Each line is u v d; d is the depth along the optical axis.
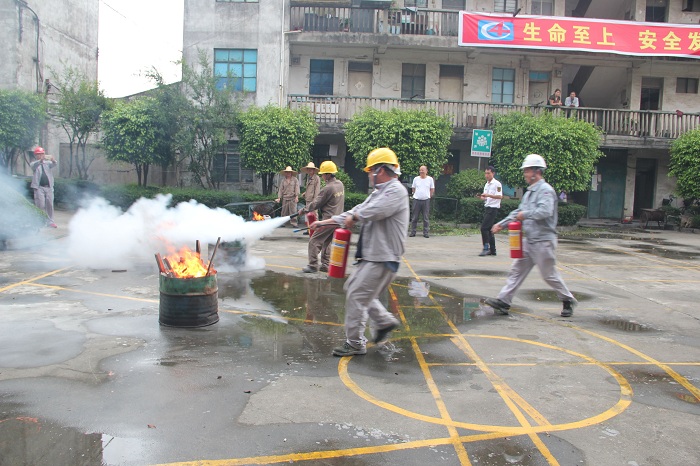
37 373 4.33
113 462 3.11
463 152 22.67
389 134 17.94
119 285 7.49
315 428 3.60
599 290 8.45
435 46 20.92
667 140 21.33
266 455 3.25
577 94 24.56
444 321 6.39
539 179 6.58
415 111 18.77
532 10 22.94
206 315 5.73
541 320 6.56
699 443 3.55
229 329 5.69
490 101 22.69
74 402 3.84
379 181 4.91
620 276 9.77
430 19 21.59
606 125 21.64
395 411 3.91
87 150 21.80
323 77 22.36
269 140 18.33
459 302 7.37
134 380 4.26
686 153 19.72
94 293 7.01
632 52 20.77
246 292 7.41
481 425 3.74
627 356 5.30
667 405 4.15
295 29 21.27
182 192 18.41
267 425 3.62
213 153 19.44
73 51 23.92
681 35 20.81
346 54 22.19
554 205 6.51
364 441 3.46
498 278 9.16
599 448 3.46
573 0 23.94
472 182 19.38
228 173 21.22
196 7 20.83
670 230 20.38
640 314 6.99
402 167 18.19
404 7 22.14
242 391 4.14
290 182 14.35
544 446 3.47
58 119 21.47
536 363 5.02
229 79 19.38
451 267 10.16
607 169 23.38
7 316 5.90
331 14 21.41
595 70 23.36
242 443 3.38
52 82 22.02
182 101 18.62
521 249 6.62
